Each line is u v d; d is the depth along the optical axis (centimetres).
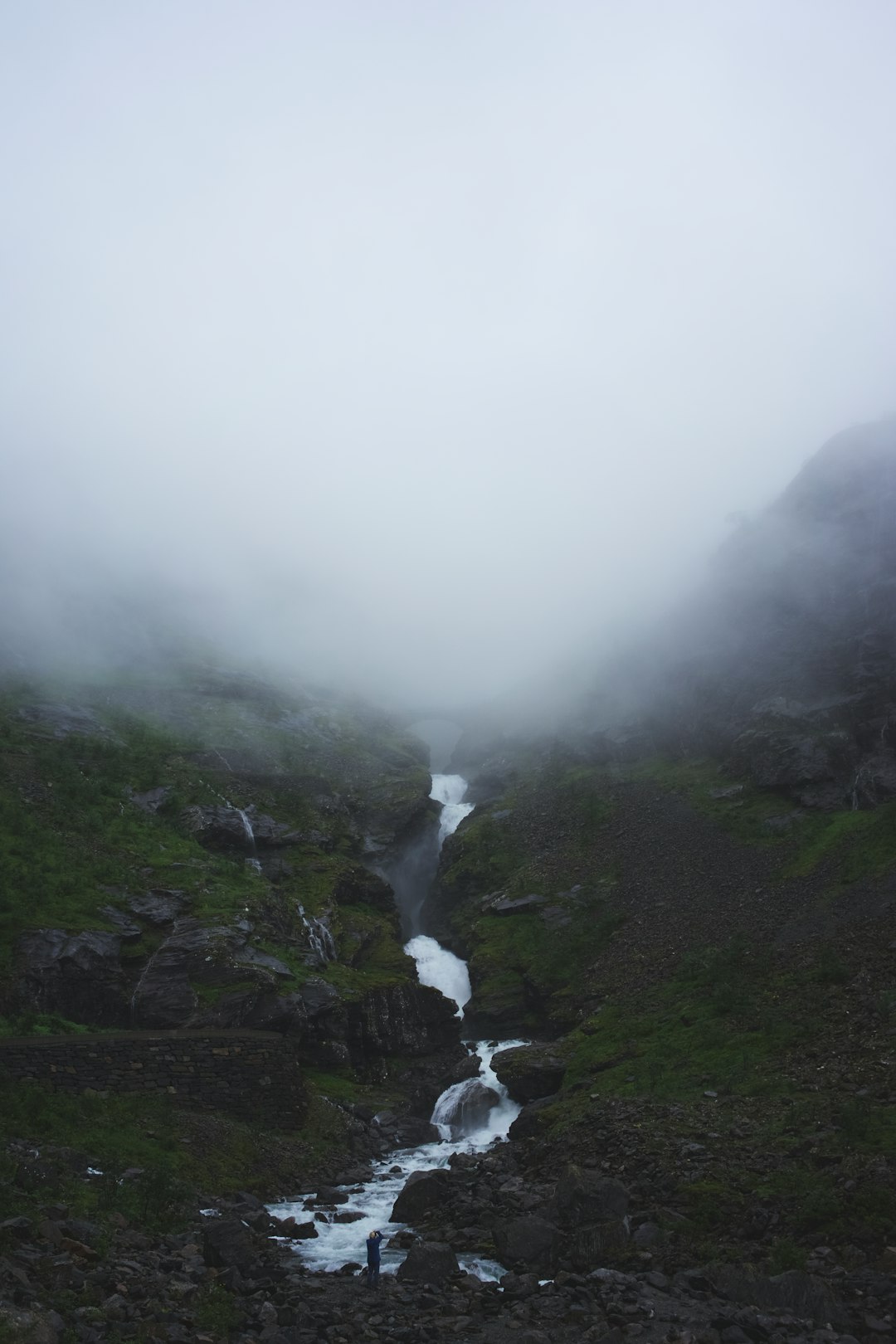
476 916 8581
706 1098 4078
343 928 7594
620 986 6297
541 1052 5644
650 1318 2191
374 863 9456
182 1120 3959
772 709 9312
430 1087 5938
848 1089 3703
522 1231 2795
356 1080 5928
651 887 7562
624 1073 4862
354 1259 2859
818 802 7794
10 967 4862
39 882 5738
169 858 6862
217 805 8250
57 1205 2625
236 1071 4419
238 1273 2416
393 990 6688
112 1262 2345
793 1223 2675
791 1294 2256
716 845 7806
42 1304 1942
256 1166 3897
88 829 6844
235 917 6138
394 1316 2245
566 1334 2130
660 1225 2812
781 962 5481
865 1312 2191
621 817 9031
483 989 7325
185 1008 5219
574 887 8112
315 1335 2086
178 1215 2986
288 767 10225
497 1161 4069
